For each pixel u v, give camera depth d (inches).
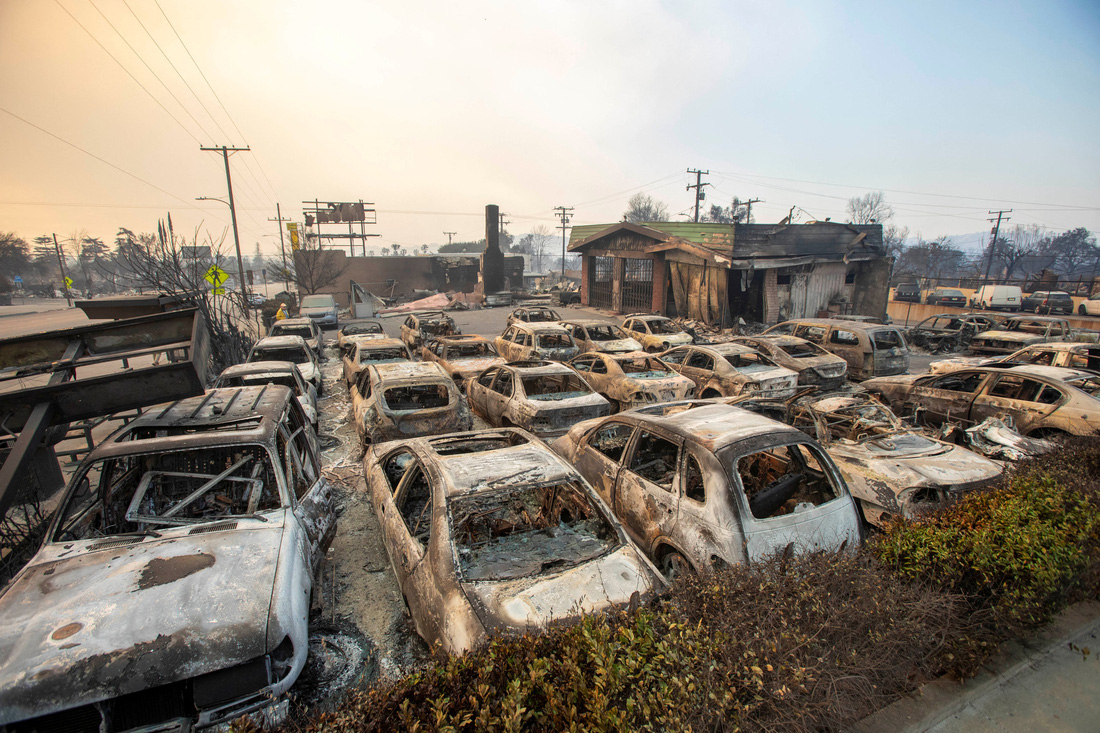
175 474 163.0
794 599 112.0
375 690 90.0
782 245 842.8
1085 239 2418.8
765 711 95.2
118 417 264.2
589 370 423.8
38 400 154.5
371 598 177.3
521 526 184.9
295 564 136.9
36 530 189.9
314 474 197.6
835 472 175.5
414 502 202.1
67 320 1286.9
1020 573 130.9
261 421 175.0
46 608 113.0
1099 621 141.6
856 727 107.4
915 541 140.3
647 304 1093.1
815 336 543.8
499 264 1663.4
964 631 124.2
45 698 96.1
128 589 118.4
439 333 651.5
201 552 133.0
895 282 1724.9
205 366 180.2
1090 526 145.9
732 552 148.3
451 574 131.4
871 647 110.3
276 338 488.1
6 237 3095.5
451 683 91.4
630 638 97.3
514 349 527.5
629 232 1092.5
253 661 109.0
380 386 290.8
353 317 1355.8
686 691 89.4
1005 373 307.9
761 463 226.2
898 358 493.7
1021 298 1102.4
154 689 103.1
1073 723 110.6
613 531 150.4
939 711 111.9
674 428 183.0
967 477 191.9
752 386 364.8
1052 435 267.0
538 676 88.1
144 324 175.2
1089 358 379.2
